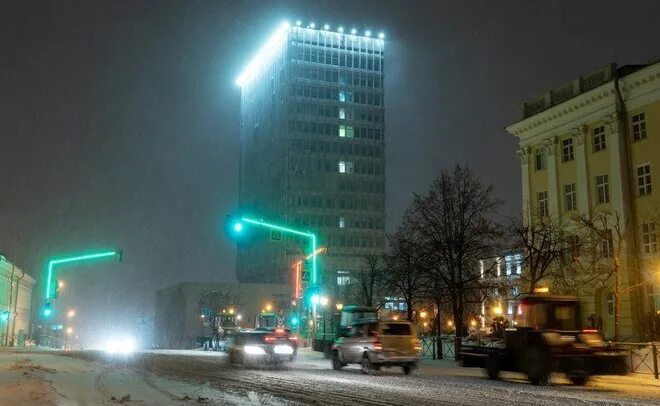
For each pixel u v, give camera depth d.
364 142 139.50
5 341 73.94
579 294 38.88
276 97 144.50
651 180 39.38
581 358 18.98
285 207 132.88
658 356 23.16
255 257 148.25
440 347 34.50
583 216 38.09
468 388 17.31
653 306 38.25
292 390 16.48
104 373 22.38
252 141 161.00
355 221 135.62
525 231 34.56
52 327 107.94
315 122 137.38
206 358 33.56
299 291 46.84
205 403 13.34
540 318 19.80
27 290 94.56
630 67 42.34
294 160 134.88
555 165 46.47
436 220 35.03
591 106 43.56
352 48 142.38
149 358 33.41
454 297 33.50
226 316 65.94
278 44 144.50
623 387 18.50
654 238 38.97
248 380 19.73
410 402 13.72
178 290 123.38
